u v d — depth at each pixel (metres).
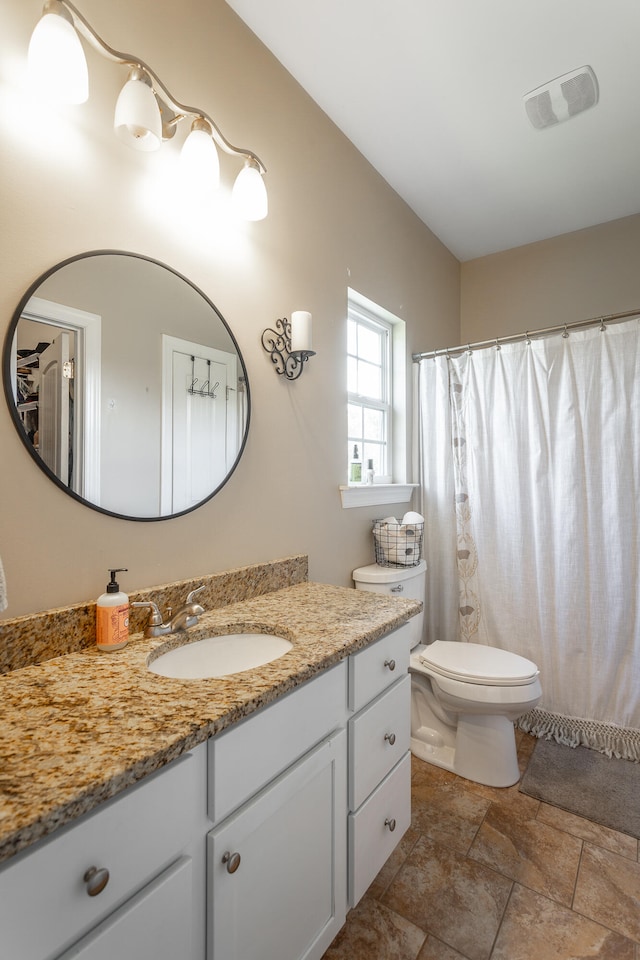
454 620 2.35
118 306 1.10
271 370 1.57
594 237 2.72
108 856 0.57
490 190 2.39
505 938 1.13
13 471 0.92
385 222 2.29
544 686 2.08
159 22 1.22
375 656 1.16
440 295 2.89
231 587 1.36
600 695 1.96
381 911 1.21
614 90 1.77
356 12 1.47
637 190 2.39
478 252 3.06
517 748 1.96
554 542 2.07
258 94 1.54
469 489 2.31
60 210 1.00
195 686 0.81
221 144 1.28
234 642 1.17
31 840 0.47
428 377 2.47
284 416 1.63
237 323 1.44
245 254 1.47
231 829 0.74
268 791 0.82
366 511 2.11
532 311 2.92
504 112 1.88
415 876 1.31
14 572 0.92
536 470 2.11
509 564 2.17
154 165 1.20
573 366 2.04
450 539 2.37
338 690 1.02
